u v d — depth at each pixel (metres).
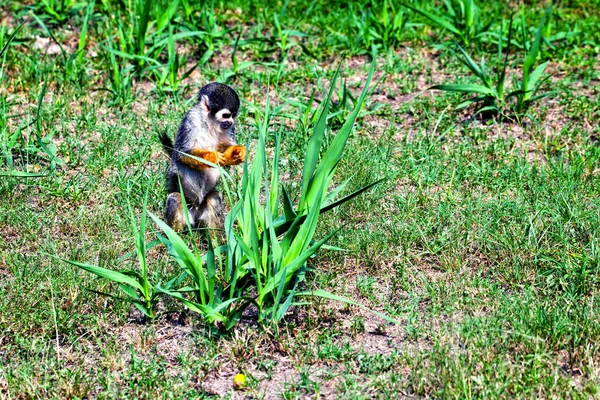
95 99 9.47
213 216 6.95
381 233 6.78
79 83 9.73
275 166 5.96
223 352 5.45
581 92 9.67
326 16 11.91
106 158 8.09
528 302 5.82
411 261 6.58
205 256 6.33
